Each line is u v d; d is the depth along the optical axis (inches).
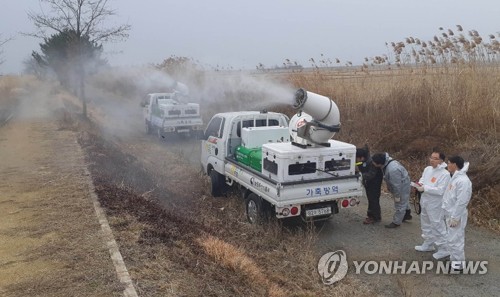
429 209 240.2
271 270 223.5
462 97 418.3
